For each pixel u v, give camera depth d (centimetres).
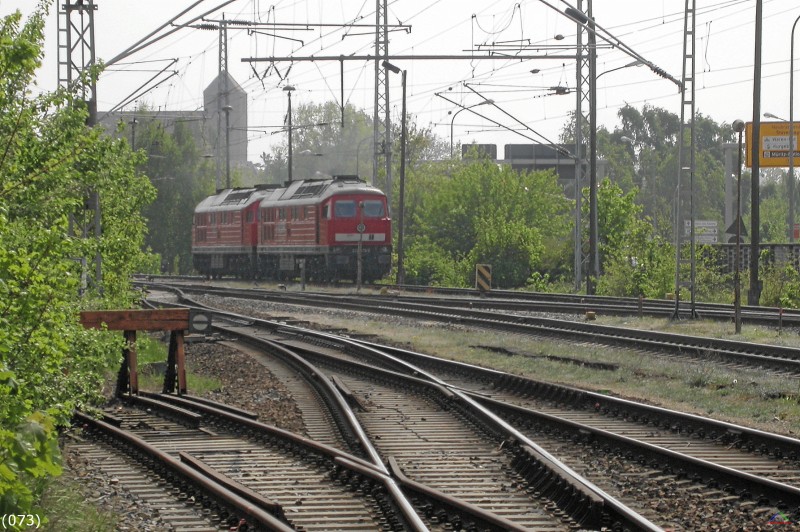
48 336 2528
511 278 12525
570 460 2906
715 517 2280
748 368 4772
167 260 18638
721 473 2564
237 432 3422
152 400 4025
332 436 3362
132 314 4231
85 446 3195
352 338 6500
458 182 14025
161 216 18250
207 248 15138
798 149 13300
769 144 13300
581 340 6019
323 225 11931
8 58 2333
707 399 4088
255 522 2189
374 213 11944
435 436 3306
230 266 14688
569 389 4050
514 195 13725
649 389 4369
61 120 3247
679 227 7075
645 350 5509
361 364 4953
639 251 10825
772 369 4741
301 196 12538
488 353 5638
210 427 3556
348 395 3938
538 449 2823
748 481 2473
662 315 7331
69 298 3131
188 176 18525
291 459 2948
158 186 18162
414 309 8338
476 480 2664
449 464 2867
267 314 8181
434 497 2353
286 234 12838
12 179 2986
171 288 11662
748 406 3878
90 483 2656
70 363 3017
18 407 2088
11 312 2402
